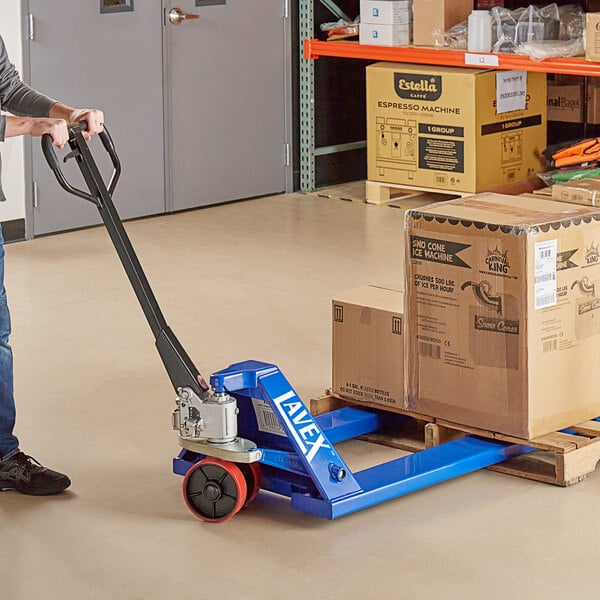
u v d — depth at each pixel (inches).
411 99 285.1
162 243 265.1
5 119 125.1
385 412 159.0
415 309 147.2
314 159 322.7
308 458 129.2
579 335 142.6
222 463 131.3
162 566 122.9
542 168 295.4
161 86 288.0
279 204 307.0
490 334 140.2
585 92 305.7
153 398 171.9
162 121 290.0
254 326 204.8
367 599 115.4
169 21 286.0
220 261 249.0
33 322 207.6
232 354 190.2
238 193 311.0
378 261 248.1
